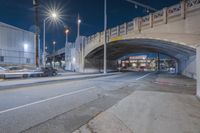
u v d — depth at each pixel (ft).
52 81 57.00
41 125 15.81
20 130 14.60
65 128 15.08
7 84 46.75
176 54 106.63
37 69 79.87
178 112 20.40
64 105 23.66
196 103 25.57
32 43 134.82
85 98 28.89
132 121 16.97
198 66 31.09
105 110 21.11
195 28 51.16
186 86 48.52
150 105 23.86
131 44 108.78
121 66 265.95
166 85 50.31
